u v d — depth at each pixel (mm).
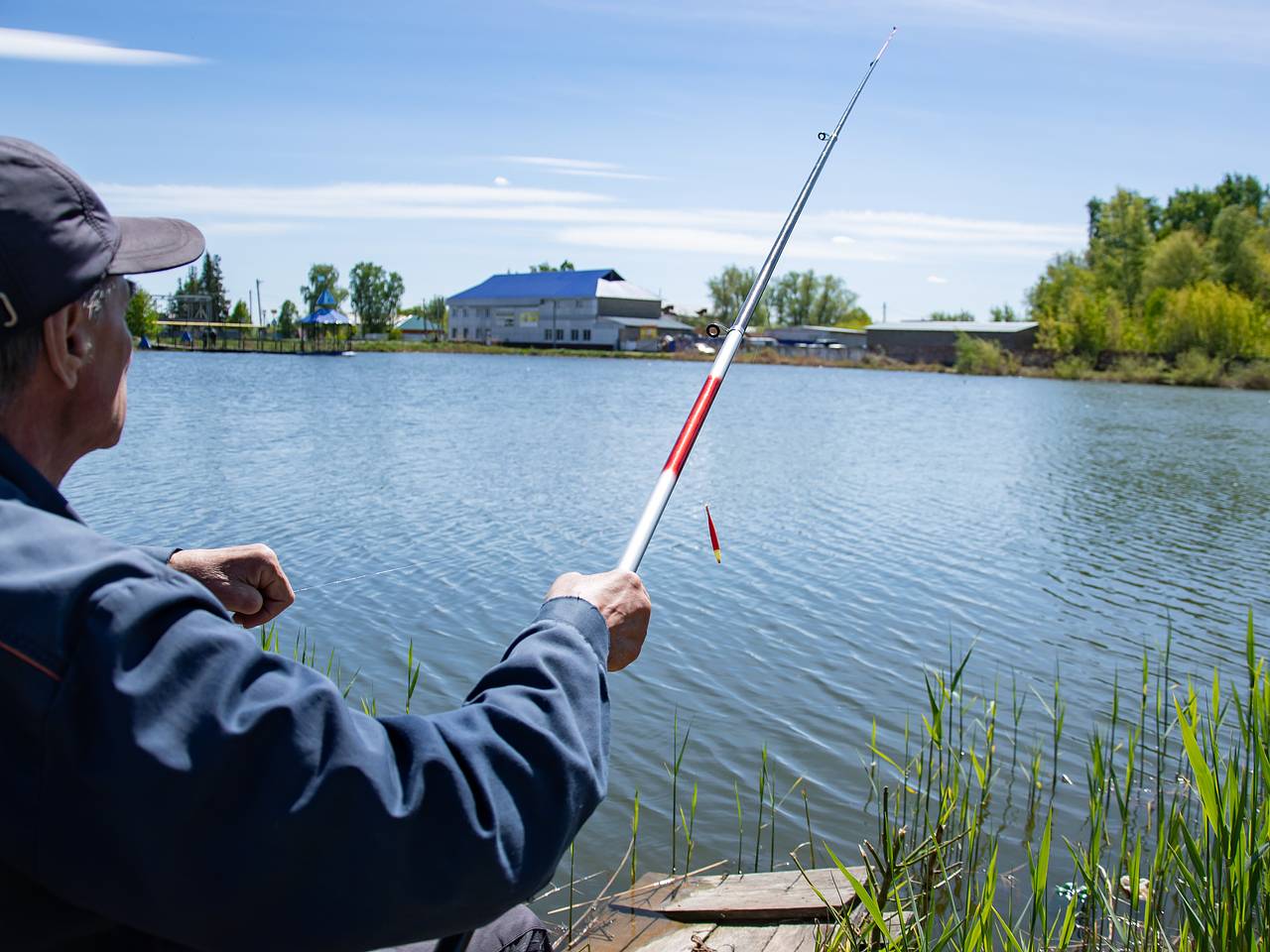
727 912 3717
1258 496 17344
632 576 1440
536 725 1168
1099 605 9852
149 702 961
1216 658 8281
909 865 3662
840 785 5723
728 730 6477
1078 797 5496
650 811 5359
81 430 1199
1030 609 9602
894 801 5523
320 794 1010
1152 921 3605
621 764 5941
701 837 5098
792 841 5086
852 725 6633
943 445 24203
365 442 20516
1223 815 3043
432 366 63000
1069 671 7848
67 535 1025
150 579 1018
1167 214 95750
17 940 1043
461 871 1074
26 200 1083
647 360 86250
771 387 50406
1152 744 6258
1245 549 12797
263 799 990
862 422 30156
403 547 11047
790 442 23562
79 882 975
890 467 19500
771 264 2619
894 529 13266
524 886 1118
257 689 1026
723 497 15227
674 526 12828
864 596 9812
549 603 1354
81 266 1115
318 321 83500
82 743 942
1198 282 78688
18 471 1079
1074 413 37875
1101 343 76375
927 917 3402
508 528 12273
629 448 20938
